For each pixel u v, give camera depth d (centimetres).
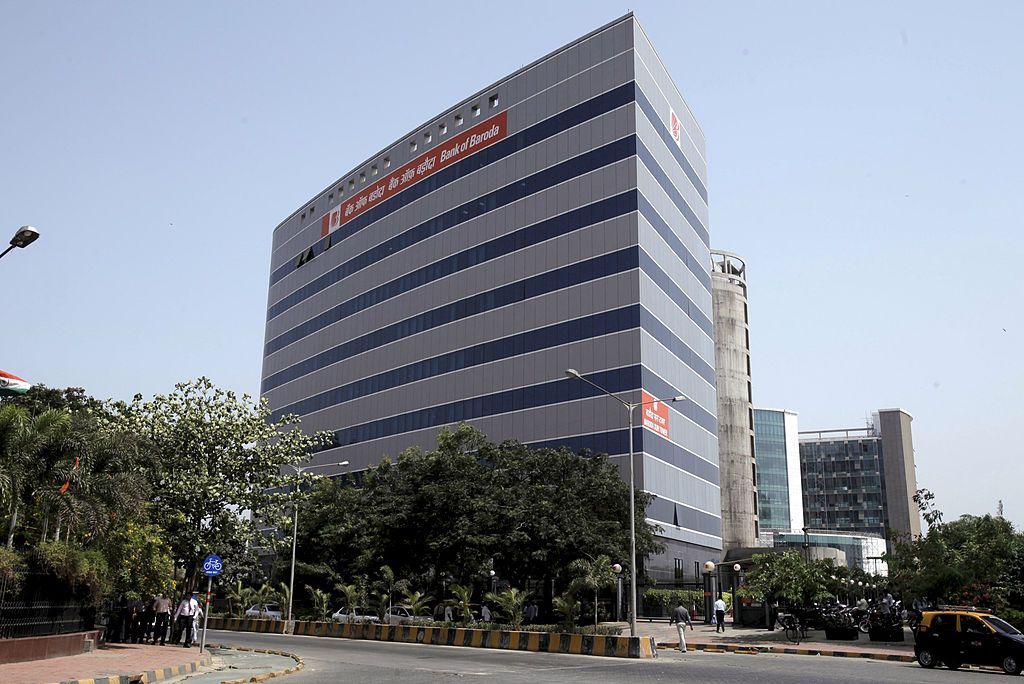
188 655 2623
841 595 4828
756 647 3278
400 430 7956
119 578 2925
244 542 3503
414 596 4747
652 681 1981
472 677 2056
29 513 2469
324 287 9788
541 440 6562
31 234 1805
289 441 3666
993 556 3475
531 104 7369
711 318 7969
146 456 3062
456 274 7688
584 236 6675
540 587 5278
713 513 7275
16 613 2212
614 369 6250
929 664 2527
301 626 4309
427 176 8319
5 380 3052
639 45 6819
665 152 7156
